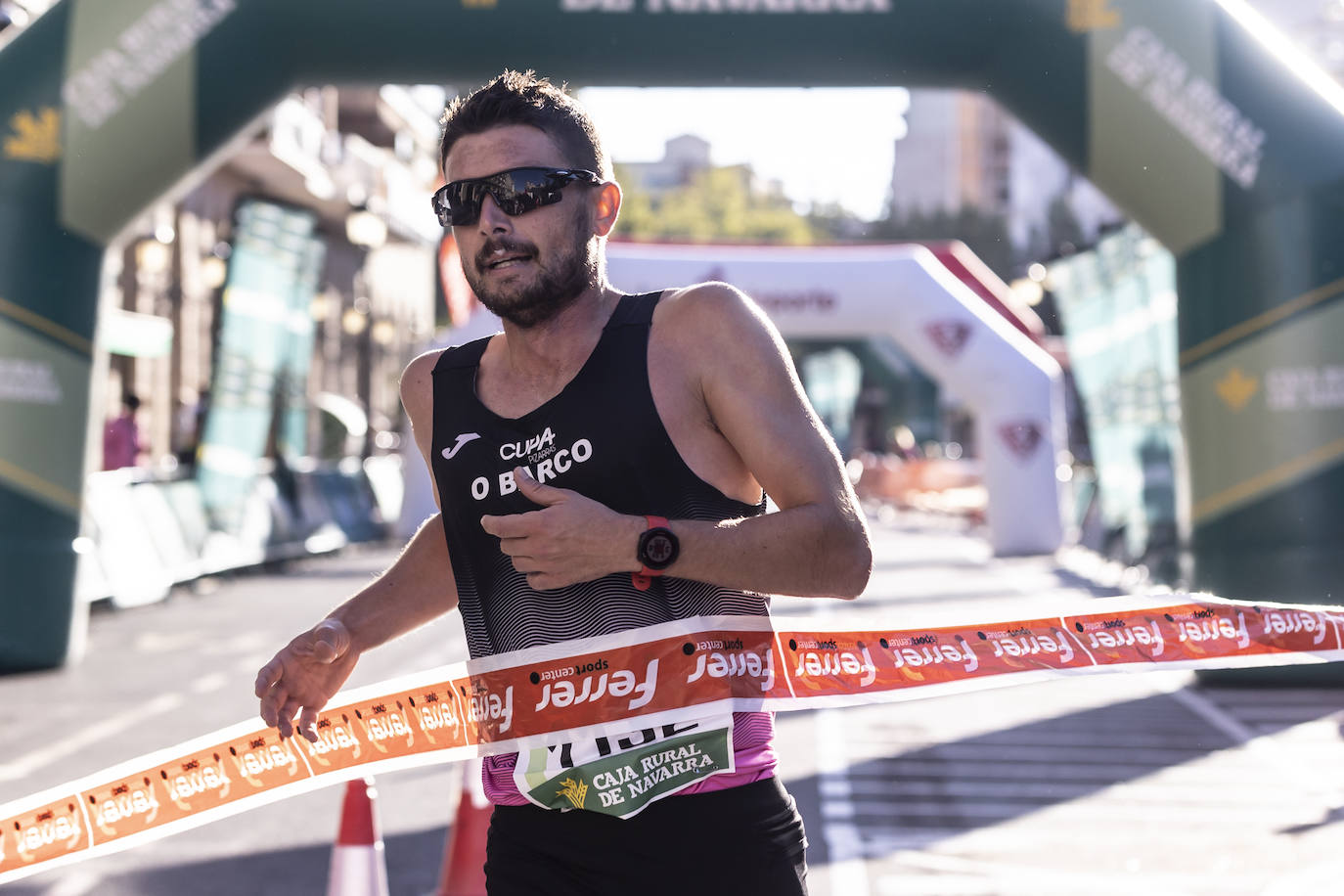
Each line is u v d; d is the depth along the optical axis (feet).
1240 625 7.87
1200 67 30.27
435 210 6.86
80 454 33.12
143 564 47.16
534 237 6.64
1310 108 30.01
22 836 8.31
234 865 17.06
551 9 31.81
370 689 8.00
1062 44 30.66
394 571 7.93
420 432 7.41
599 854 6.77
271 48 31.86
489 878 7.17
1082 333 61.52
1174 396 48.98
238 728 8.16
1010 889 15.67
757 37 31.78
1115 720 26.53
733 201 232.32
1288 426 30.14
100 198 32.12
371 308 135.13
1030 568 61.52
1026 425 71.15
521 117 6.69
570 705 6.79
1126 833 18.12
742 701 6.88
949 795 20.38
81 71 31.55
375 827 12.80
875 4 31.63
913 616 7.64
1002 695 29.60
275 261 64.18
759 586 6.35
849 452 182.80
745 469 6.85
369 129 146.00
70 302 32.53
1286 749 23.57
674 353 6.68
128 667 33.09
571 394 6.72
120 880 16.38
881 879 16.06
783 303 71.10
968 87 32.86
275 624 41.57
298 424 75.41
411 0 31.73
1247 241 30.35
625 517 6.25
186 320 90.33
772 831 6.82
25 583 32.27
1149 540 51.39
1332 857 16.90
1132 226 52.90
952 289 72.18
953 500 109.19
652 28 31.78
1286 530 30.19
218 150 32.99
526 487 6.34
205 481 56.85
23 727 25.68
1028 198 231.71
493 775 7.11
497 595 6.90
